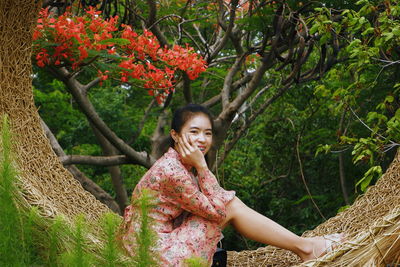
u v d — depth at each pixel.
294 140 8.55
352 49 4.31
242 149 9.52
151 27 5.48
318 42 5.48
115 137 6.18
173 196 2.65
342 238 2.89
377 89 5.51
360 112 6.05
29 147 2.92
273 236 2.76
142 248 1.24
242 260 3.59
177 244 2.58
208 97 9.59
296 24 5.00
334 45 5.31
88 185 7.43
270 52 5.30
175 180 2.61
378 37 4.04
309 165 8.66
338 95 4.47
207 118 2.78
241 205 2.75
